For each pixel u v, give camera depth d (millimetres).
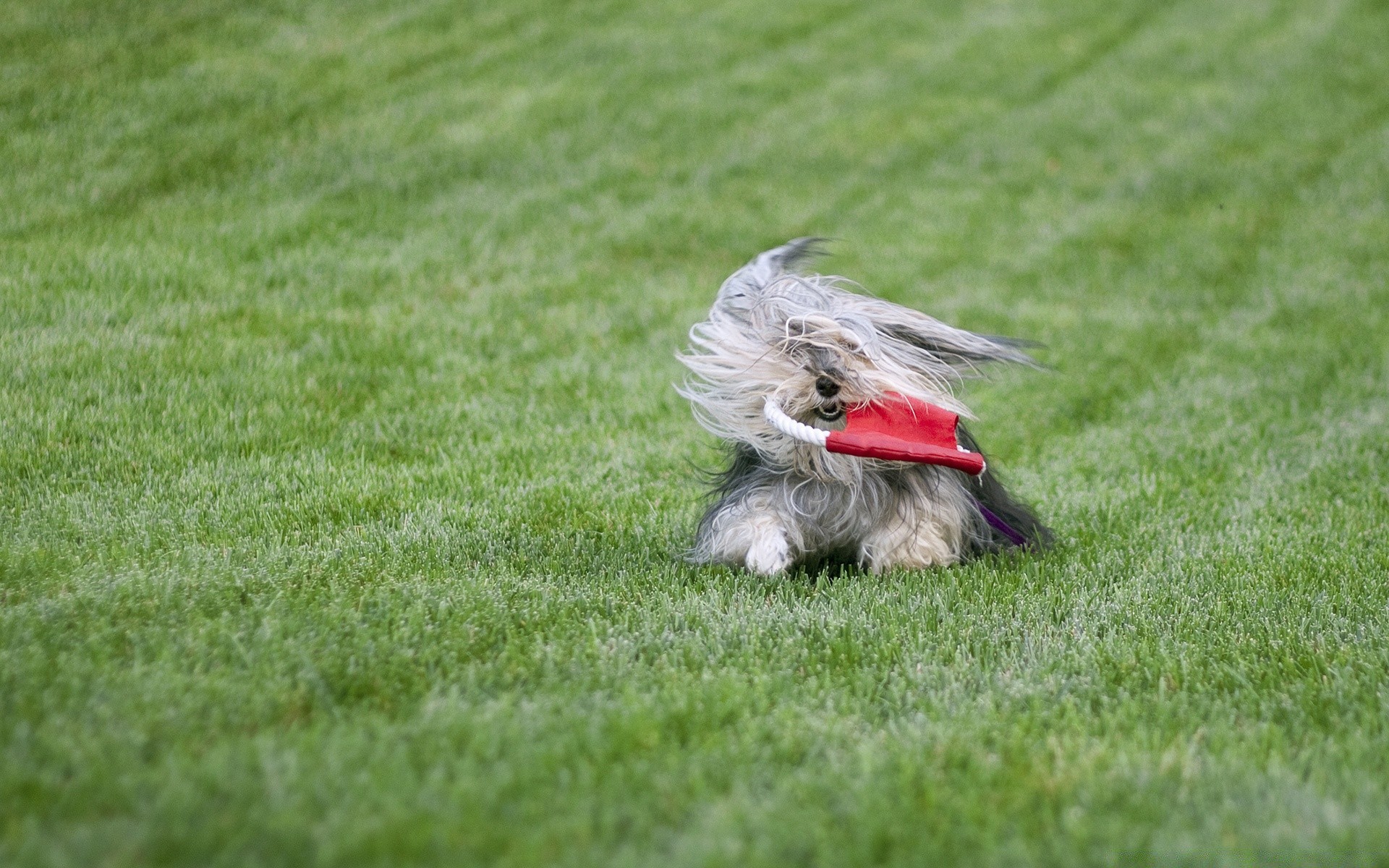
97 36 19516
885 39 27219
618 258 15422
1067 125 22891
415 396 10594
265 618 5660
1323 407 11766
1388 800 4453
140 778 4066
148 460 8586
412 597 6258
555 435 10062
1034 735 5008
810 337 6824
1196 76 26109
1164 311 15102
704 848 3850
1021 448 10688
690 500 8812
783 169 19672
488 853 3799
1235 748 4902
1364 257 16984
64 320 11055
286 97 18750
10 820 3768
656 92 22203
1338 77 25969
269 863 3658
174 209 14570
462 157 17938
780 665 5777
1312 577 7445
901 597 6906
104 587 5957
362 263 13781
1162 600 7020
